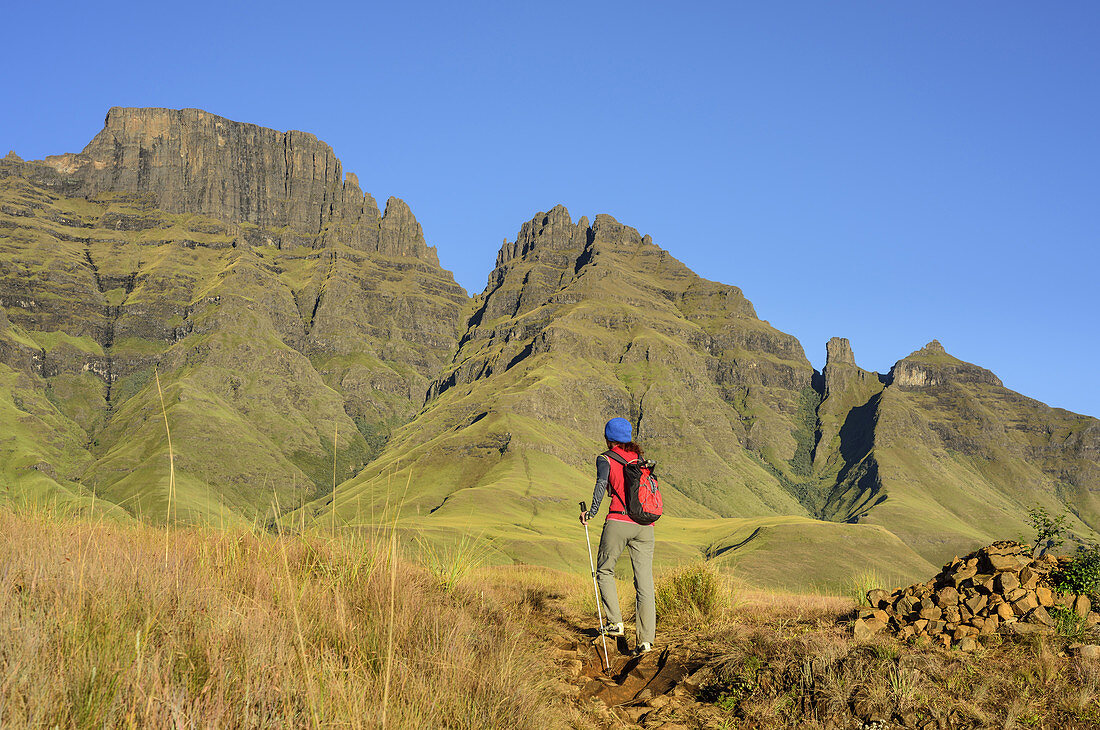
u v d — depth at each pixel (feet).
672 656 22.12
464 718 14.42
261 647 13.82
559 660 22.98
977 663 18.75
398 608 19.44
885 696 17.25
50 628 12.57
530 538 544.62
